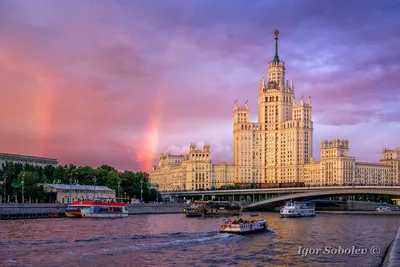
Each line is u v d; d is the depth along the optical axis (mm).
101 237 118500
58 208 196125
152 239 117438
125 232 134500
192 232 135500
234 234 130875
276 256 98750
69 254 95125
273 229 156875
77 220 177375
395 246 65375
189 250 103562
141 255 96500
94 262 88875
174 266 87375
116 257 93875
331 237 133250
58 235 122750
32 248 100438
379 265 90438
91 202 194750
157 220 190750
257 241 121000
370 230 155125
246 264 90125
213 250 104688
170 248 105375
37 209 187875
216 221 187375
